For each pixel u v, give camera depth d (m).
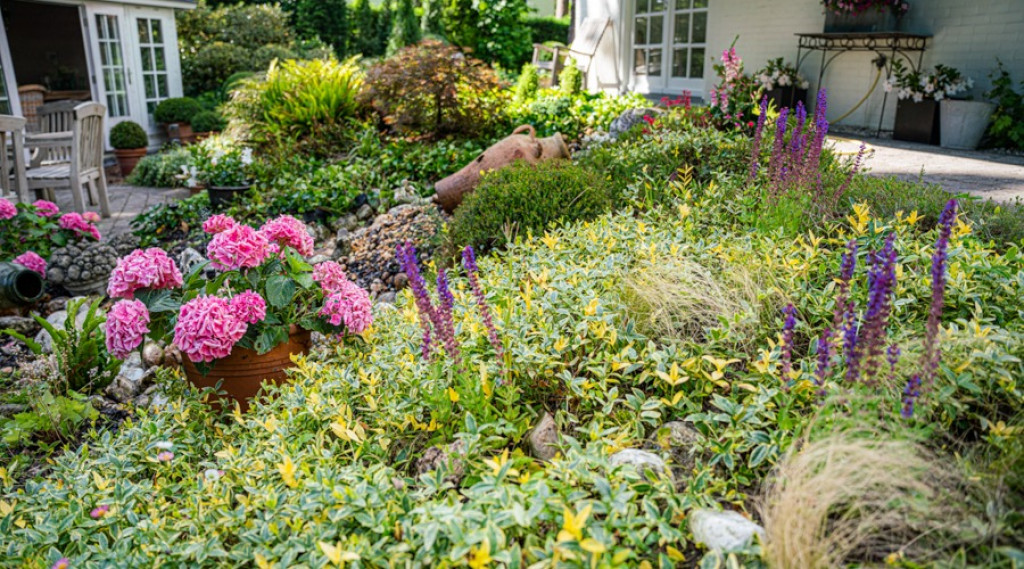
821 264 2.92
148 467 2.65
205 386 3.15
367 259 5.27
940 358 2.02
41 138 7.14
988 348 2.11
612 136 7.48
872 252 2.55
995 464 1.75
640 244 3.29
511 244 3.76
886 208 3.72
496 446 2.21
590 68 12.68
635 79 12.37
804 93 9.39
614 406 2.40
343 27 19.16
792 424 2.03
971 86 7.59
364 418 2.62
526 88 11.23
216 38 15.96
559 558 1.63
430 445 2.36
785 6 9.42
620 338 2.55
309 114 8.42
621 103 8.89
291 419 2.58
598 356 2.47
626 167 4.91
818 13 9.02
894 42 8.17
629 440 2.14
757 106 6.36
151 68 12.30
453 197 5.53
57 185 7.22
